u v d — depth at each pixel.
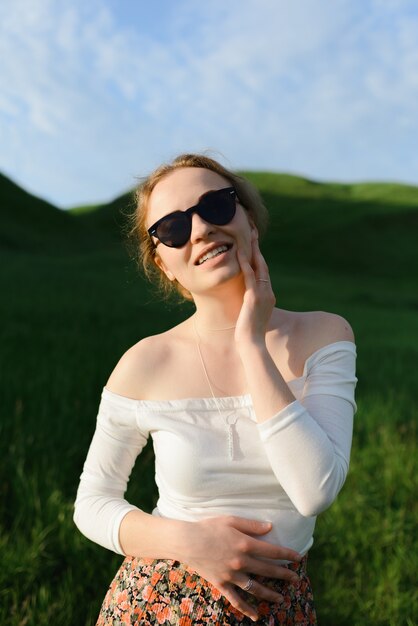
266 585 1.72
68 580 3.41
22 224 42.12
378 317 21.58
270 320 1.92
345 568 3.86
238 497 1.74
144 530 1.74
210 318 1.89
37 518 3.76
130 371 1.87
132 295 19.14
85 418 5.66
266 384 1.62
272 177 68.06
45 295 16.45
